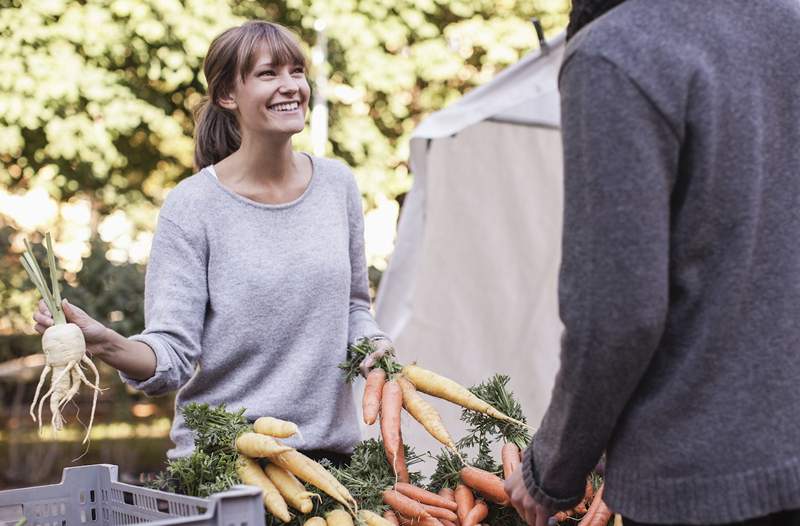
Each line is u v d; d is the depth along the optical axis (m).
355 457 2.24
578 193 1.38
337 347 2.32
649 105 1.35
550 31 9.31
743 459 1.36
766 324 1.38
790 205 1.42
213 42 2.30
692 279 1.39
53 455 7.36
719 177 1.37
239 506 1.65
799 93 1.44
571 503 1.56
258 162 2.29
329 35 8.62
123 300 6.88
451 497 2.22
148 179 9.09
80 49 8.21
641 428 1.41
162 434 8.45
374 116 9.41
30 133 8.44
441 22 9.36
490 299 4.46
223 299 2.23
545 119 4.21
